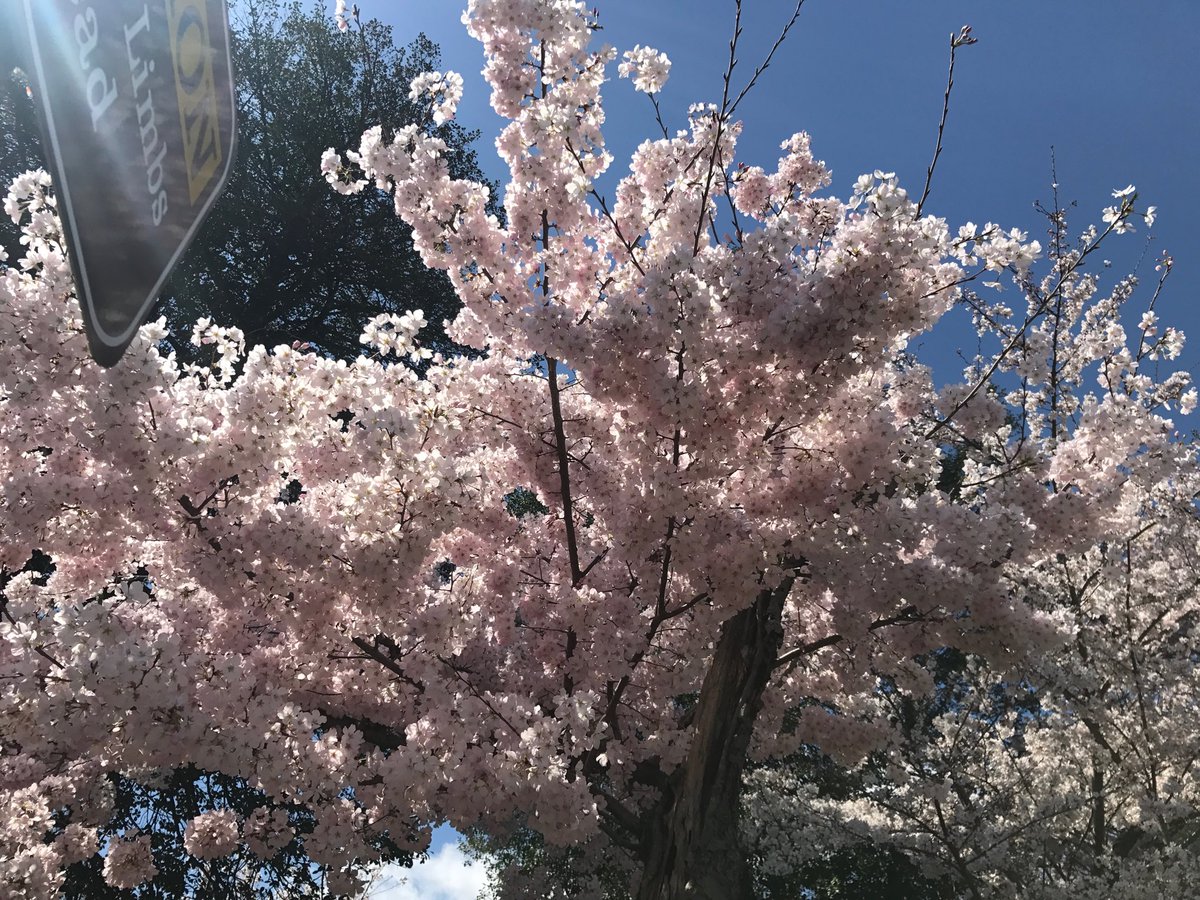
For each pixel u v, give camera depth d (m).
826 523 4.66
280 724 4.12
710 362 4.13
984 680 9.49
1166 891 6.59
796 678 6.14
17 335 3.71
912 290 4.13
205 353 10.96
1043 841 7.93
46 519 4.17
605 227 5.17
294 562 4.20
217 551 4.29
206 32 1.97
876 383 4.93
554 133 4.36
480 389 4.87
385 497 4.13
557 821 4.17
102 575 4.99
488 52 4.57
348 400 4.39
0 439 4.25
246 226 14.14
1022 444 5.20
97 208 1.52
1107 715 7.59
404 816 4.55
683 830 4.54
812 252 4.94
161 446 3.88
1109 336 6.75
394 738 5.22
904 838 8.14
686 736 5.34
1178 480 7.96
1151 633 8.70
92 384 3.84
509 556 5.26
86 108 1.51
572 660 5.17
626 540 4.62
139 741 3.79
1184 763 7.73
